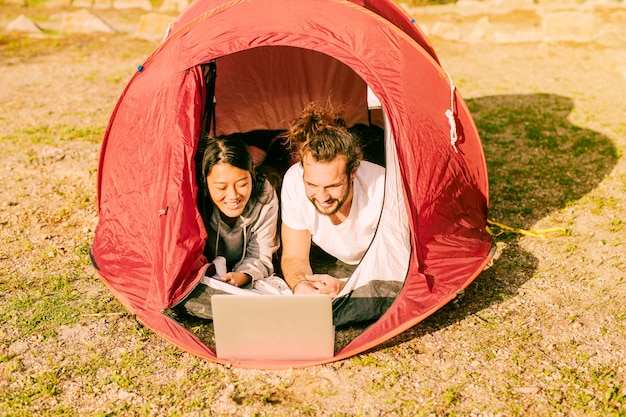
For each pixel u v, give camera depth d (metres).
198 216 4.06
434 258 4.18
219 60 5.54
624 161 6.50
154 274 4.06
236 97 5.70
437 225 4.22
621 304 4.33
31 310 4.39
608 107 8.11
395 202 4.16
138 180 4.22
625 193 5.88
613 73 9.57
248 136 5.71
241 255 4.45
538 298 4.40
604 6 13.56
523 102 8.34
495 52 10.85
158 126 4.13
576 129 7.37
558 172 6.31
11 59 10.64
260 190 4.39
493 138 7.16
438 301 3.98
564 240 5.12
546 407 3.47
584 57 10.42
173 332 3.88
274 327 3.70
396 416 3.44
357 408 3.50
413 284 4.00
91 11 13.75
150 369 3.82
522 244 5.07
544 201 5.77
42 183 6.28
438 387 3.63
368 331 3.83
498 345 3.95
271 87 5.73
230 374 3.78
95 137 7.38
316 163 3.80
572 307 4.30
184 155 3.99
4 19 13.11
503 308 4.30
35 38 11.88
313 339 3.72
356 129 5.42
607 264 4.79
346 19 4.08
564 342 3.97
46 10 13.90
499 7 13.74
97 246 4.61
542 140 7.06
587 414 3.42
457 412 3.46
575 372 3.72
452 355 3.86
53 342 4.07
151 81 4.31
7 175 6.44
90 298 4.50
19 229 5.46
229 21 4.10
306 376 3.74
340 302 3.99
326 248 4.38
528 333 4.04
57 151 6.98
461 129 4.53
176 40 4.25
